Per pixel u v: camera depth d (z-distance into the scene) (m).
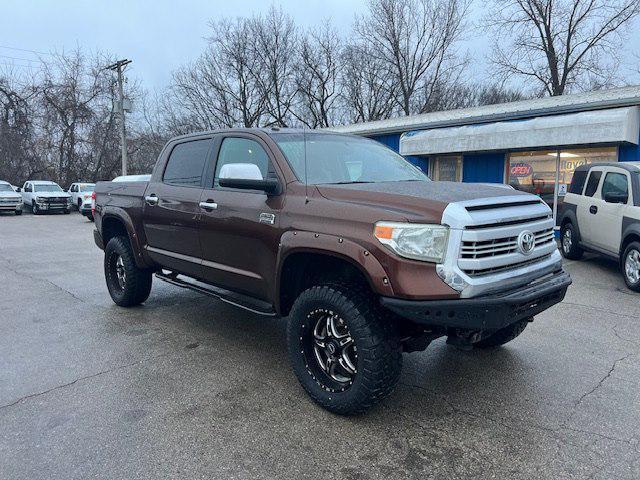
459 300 2.76
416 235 2.79
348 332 3.09
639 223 6.68
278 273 3.47
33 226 18.53
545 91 30.98
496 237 2.94
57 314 5.54
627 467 2.62
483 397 3.45
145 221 5.04
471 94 38.44
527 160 12.55
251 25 36.75
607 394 3.49
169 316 5.44
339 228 3.08
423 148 13.40
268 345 4.51
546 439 2.90
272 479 2.52
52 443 2.84
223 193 4.09
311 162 3.78
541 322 5.25
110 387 3.60
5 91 33.16
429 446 2.83
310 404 3.34
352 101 36.91
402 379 3.76
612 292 6.68
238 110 38.47
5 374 3.83
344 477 2.54
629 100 10.10
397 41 35.00
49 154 35.12
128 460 2.67
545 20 29.56
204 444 2.84
